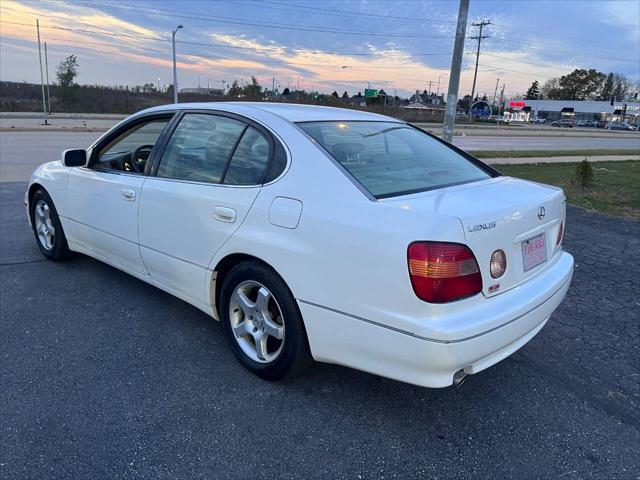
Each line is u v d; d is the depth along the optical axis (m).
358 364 2.52
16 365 3.08
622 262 5.71
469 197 2.65
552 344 3.67
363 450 2.47
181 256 3.33
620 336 3.81
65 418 2.60
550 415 2.81
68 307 3.92
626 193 10.81
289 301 2.73
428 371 2.30
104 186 3.94
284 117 3.06
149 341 3.45
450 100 13.84
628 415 2.83
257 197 2.84
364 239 2.38
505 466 2.40
